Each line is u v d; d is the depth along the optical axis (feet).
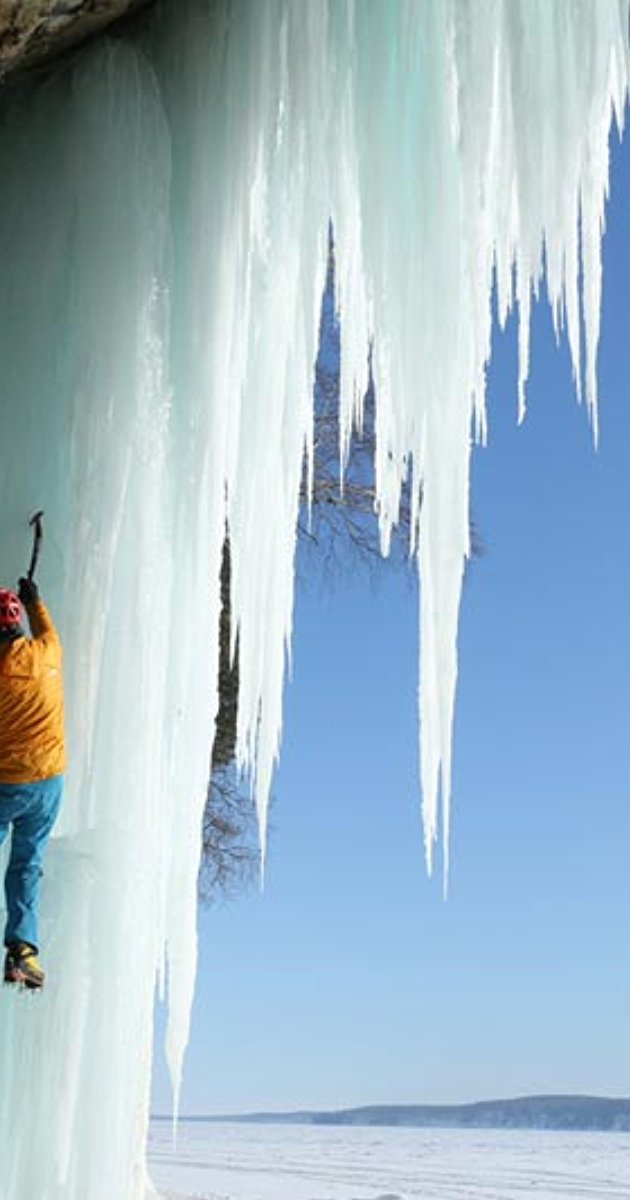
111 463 24.09
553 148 24.90
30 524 23.62
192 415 25.03
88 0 23.45
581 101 24.99
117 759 23.35
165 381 24.88
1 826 20.47
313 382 26.09
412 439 25.35
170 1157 139.64
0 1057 21.38
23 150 25.40
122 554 24.13
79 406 24.14
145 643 23.98
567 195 24.95
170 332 25.29
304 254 25.22
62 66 25.38
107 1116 22.04
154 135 25.13
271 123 25.03
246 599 26.45
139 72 25.16
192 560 24.90
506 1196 93.20
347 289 26.94
